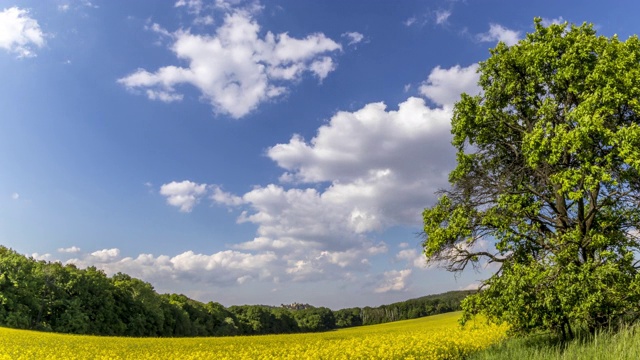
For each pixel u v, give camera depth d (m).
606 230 15.32
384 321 138.50
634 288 12.91
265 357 20.94
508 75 17.69
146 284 91.38
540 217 16.95
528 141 15.44
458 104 18.45
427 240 18.12
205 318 109.06
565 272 13.80
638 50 14.37
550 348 12.84
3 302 60.22
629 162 12.77
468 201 17.75
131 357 23.92
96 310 76.62
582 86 15.20
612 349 9.12
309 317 142.38
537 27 17.77
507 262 16.31
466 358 18.25
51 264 76.44
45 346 29.62
